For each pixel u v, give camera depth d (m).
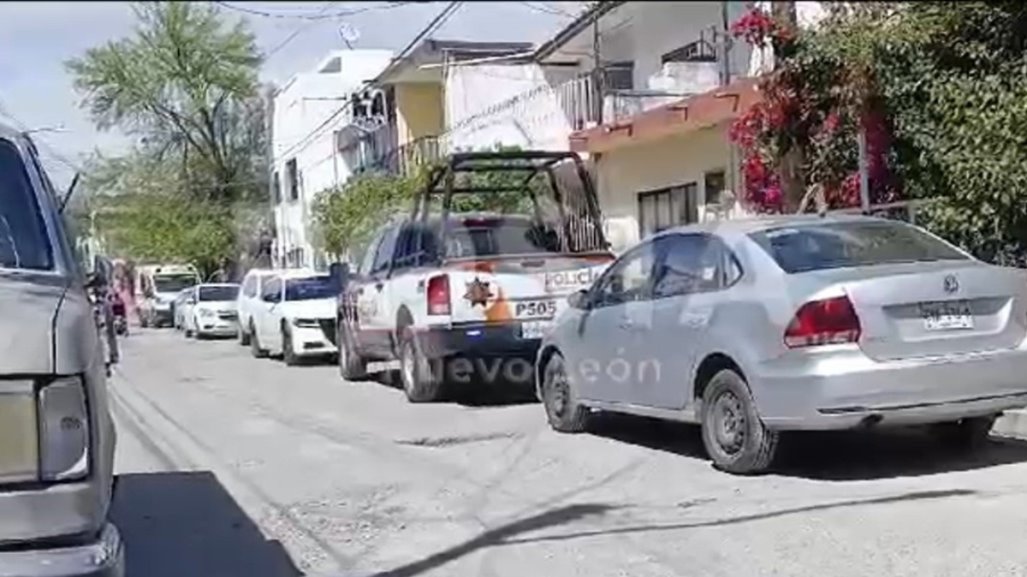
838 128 13.62
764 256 7.99
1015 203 11.04
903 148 12.98
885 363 7.31
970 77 12.33
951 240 11.70
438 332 12.29
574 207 13.77
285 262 29.03
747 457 8.00
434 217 13.57
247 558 6.88
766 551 6.29
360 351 16.33
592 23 16.78
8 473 4.04
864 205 12.67
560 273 12.41
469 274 12.25
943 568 5.81
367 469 9.46
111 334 6.75
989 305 7.62
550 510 7.62
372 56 28.53
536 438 10.37
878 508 6.98
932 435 9.02
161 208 28.11
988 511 6.77
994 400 7.53
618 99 19.45
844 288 7.39
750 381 7.81
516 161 13.61
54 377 4.14
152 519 8.02
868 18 13.64
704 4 15.52
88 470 4.20
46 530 4.09
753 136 14.76
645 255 9.30
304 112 28.14
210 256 31.12
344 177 28.31
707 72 16.44
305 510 8.08
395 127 27.41
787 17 14.56
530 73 23.44
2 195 5.05
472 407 12.86
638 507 7.51
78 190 6.15
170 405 15.16
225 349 26.55
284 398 15.23
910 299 7.41
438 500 8.16
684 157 19.11
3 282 4.64
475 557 6.61
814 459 8.46
